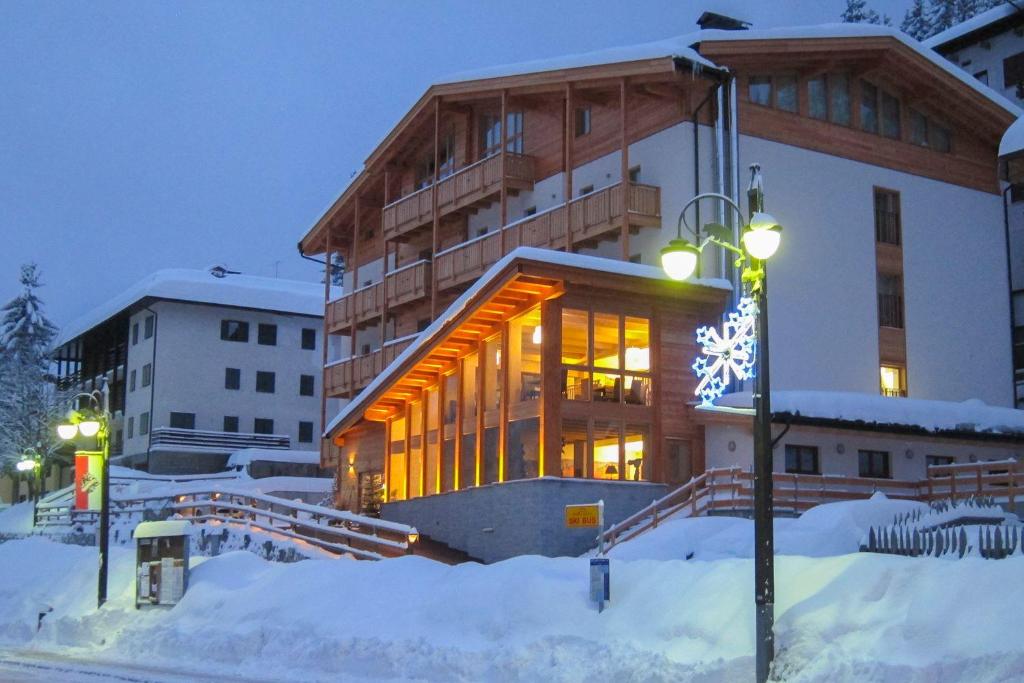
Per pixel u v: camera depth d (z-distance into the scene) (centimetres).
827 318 3481
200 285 6366
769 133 3459
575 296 2958
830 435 3067
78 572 2880
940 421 3152
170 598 2372
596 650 1542
